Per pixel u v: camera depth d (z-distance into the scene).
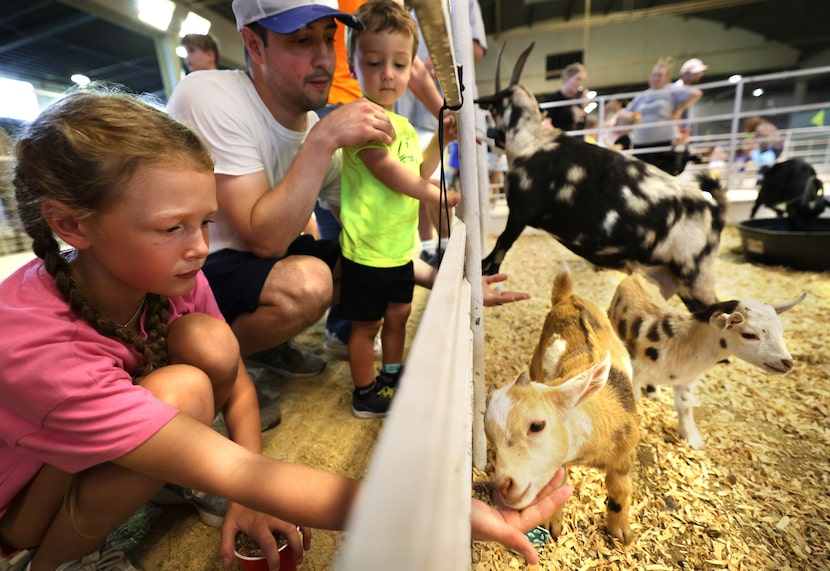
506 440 1.05
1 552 0.97
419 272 1.97
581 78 5.40
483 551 1.17
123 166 0.70
